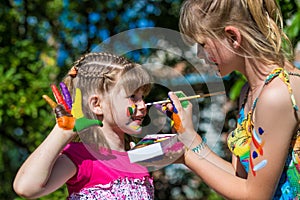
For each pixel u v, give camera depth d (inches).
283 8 135.1
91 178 75.5
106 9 196.2
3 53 184.2
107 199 75.4
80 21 198.7
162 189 171.3
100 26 195.3
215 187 77.5
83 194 75.2
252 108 76.2
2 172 205.5
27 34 200.5
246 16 74.7
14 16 197.3
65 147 76.0
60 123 70.1
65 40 196.7
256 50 74.7
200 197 174.4
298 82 73.2
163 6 186.1
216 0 75.2
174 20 184.7
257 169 73.6
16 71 183.6
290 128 71.9
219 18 75.1
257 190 74.2
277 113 71.6
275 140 72.2
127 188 76.7
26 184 70.5
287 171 74.4
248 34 74.4
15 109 176.7
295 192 74.3
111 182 76.0
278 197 75.0
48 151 70.6
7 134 191.2
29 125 184.7
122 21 192.9
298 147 73.8
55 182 72.8
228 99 145.7
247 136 78.0
